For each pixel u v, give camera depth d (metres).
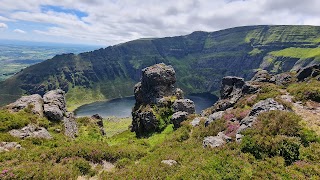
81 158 28.23
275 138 23.45
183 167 22.58
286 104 32.78
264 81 65.44
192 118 53.03
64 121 49.12
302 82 58.53
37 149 30.36
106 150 31.05
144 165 25.98
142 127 65.56
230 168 20.53
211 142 28.52
